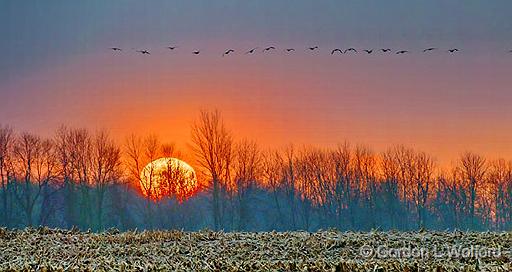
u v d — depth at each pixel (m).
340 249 42.62
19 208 103.69
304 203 107.06
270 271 33.78
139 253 43.06
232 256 40.78
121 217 103.06
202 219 103.56
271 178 106.94
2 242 47.38
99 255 42.41
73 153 104.62
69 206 103.75
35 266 37.16
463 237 45.22
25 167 103.94
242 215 102.31
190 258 40.16
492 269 33.16
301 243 44.28
